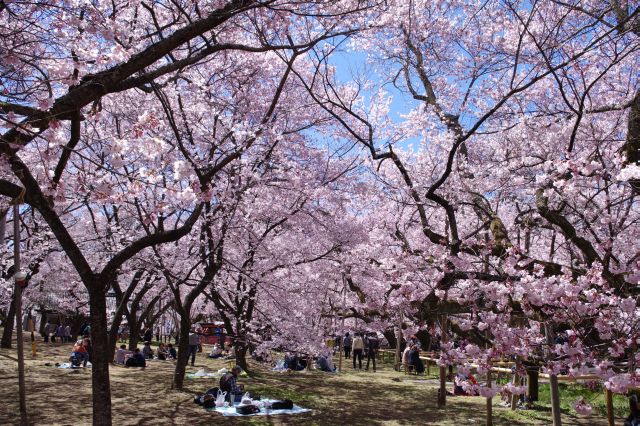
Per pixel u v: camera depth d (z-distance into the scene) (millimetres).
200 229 13445
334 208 15102
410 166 15656
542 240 16188
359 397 14102
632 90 10461
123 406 11414
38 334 38406
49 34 5855
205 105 11625
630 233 10172
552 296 6367
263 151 12867
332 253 15109
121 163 5332
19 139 5145
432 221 17312
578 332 6293
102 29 5746
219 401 11672
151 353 23484
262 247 14383
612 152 7648
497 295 7020
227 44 7488
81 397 12117
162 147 5469
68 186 9430
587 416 11547
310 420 10836
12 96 5074
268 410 11562
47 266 26031
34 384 13820
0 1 5215
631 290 6523
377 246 16531
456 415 11836
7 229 19422
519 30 10688
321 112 14445
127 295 19969
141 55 5973
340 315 20906
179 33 6109
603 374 5930
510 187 11508
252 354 15539
